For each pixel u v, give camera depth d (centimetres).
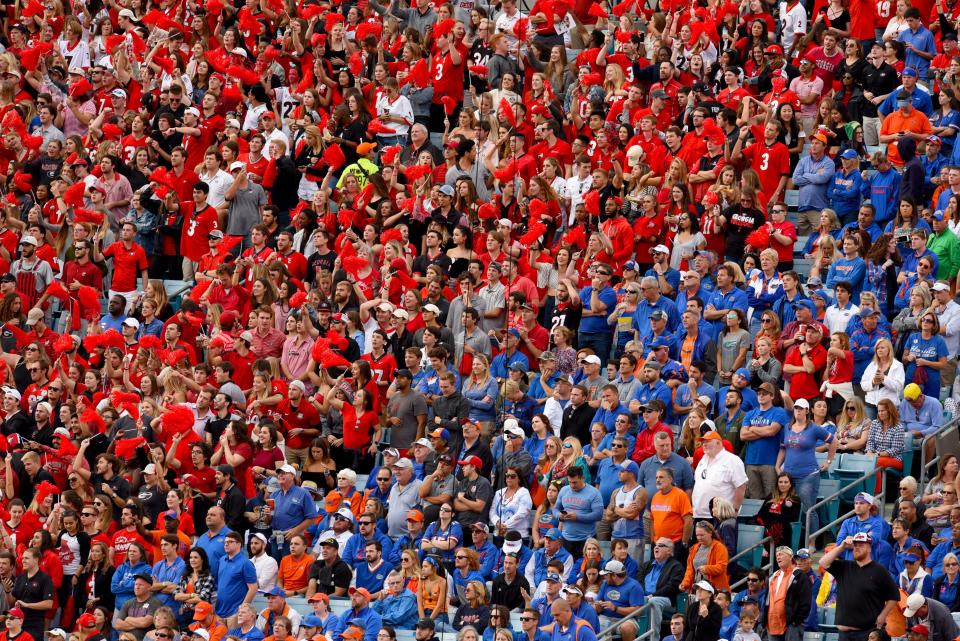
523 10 12056
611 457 7619
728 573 7231
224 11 11738
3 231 10188
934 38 10550
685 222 9019
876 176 9162
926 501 7088
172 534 7638
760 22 10588
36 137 10944
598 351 8694
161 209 10088
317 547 7825
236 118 10694
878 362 7969
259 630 7231
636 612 6919
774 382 8019
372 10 11788
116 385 8925
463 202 9512
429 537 7562
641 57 10756
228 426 8125
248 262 9406
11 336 9512
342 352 8744
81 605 7888
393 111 10538
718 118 9644
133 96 11344
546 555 7250
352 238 9331
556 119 10319
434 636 6969
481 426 8219
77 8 12288
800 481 7512
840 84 10138
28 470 8431
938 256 8606
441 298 8912
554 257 9206
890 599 6519
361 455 8362
